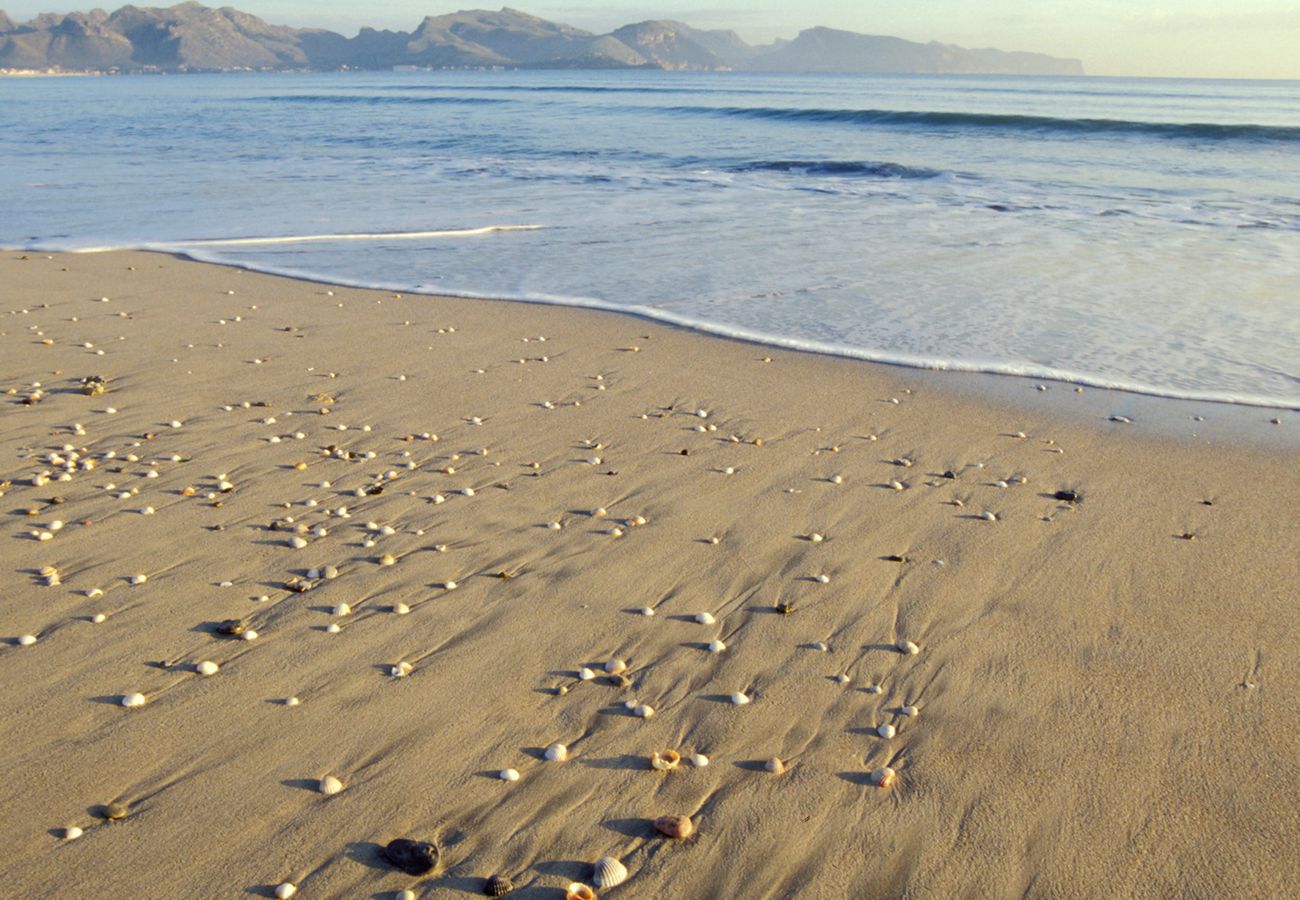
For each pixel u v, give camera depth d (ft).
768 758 13.07
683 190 69.46
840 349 32.17
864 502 21.06
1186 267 43.78
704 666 15.11
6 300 36.91
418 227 53.93
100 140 110.52
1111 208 61.00
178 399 26.68
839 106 189.26
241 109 193.77
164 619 16.03
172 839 11.40
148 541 18.70
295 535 19.02
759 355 31.60
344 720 13.64
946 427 25.68
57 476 21.53
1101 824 11.93
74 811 11.82
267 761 12.78
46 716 13.58
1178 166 82.07
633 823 11.85
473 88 374.63
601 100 228.43
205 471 22.06
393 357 30.89
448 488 21.45
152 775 12.46
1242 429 25.53
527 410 26.43
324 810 11.92
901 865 11.30
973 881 11.09
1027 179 74.59
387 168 82.23
